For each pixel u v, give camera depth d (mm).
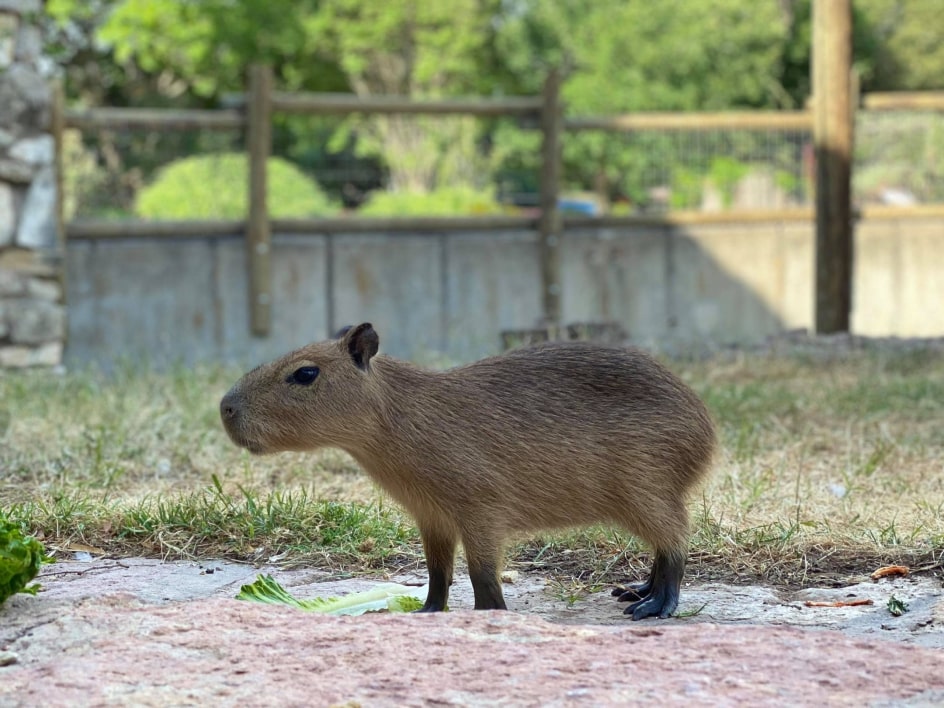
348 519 5871
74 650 3543
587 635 3559
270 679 3203
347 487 6734
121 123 12766
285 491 6625
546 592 5199
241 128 13320
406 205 20969
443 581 4762
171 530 5840
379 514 6066
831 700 3020
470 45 28781
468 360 12008
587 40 29328
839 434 7941
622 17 28672
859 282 15930
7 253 11930
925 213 15961
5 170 11828
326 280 13805
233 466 7160
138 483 6805
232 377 10367
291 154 26766
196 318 13312
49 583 4977
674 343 12391
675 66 28453
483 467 4562
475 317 14367
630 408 4750
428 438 4559
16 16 11891
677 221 15172
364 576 5379
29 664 3561
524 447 4605
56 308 12094
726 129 15805
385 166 25281
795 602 4922
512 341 11125
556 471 4645
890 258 15961
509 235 14453
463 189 22234
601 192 22219
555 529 4781
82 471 6891
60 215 12180
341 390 4578
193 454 7387
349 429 4602
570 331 11320
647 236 15109
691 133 16312
